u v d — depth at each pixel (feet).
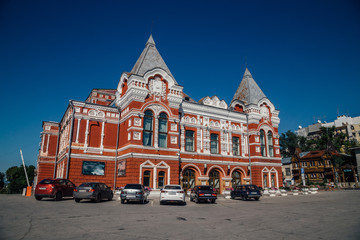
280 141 293.02
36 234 28.22
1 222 35.06
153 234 29.12
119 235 28.32
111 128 100.89
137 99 92.22
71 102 95.30
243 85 143.02
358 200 78.28
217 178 114.62
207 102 119.44
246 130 126.62
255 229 32.73
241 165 120.26
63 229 31.04
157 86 97.60
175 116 99.50
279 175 127.95
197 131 111.45
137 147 88.33
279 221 39.22
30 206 53.52
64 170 95.25
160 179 91.45
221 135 118.42
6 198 73.15
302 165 231.91
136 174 86.07
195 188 75.92
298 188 136.36
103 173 94.99
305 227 34.30
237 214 47.47
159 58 109.19
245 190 83.10
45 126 129.29
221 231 31.30
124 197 64.13
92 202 66.49
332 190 153.99
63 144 109.91
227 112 121.70
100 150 96.27
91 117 97.71
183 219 40.50
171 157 94.12
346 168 197.98
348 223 37.58
